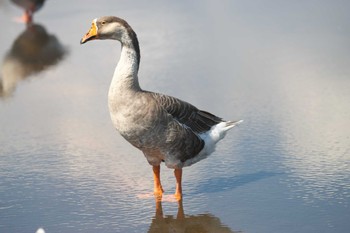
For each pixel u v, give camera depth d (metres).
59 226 10.97
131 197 12.15
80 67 21.86
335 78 19.33
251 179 12.78
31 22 28.27
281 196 11.92
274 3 29.95
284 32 24.95
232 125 12.30
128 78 11.39
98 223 11.05
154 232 10.67
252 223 10.88
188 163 12.06
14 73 21.30
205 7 29.28
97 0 31.56
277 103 17.39
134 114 11.30
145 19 27.28
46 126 16.44
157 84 19.22
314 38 23.95
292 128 15.46
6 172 13.48
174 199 12.01
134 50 11.52
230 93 18.31
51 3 31.48
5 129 16.31
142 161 13.98
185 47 23.22
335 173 12.80
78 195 12.27
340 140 14.53
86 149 14.74
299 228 10.59
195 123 11.98
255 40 23.92
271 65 20.95
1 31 27.00
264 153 14.04
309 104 17.17
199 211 11.46
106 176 13.17
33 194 12.36
